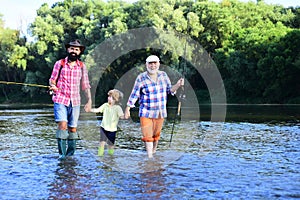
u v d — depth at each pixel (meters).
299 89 44.03
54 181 5.67
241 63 46.97
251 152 8.20
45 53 63.19
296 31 43.88
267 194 4.92
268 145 9.27
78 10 64.06
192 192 5.03
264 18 62.47
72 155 7.90
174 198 4.77
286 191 5.05
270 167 6.57
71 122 7.99
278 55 44.09
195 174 6.06
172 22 46.78
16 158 7.59
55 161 7.25
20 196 4.90
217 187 5.27
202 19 51.34
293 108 30.38
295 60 42.62
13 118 20.41
